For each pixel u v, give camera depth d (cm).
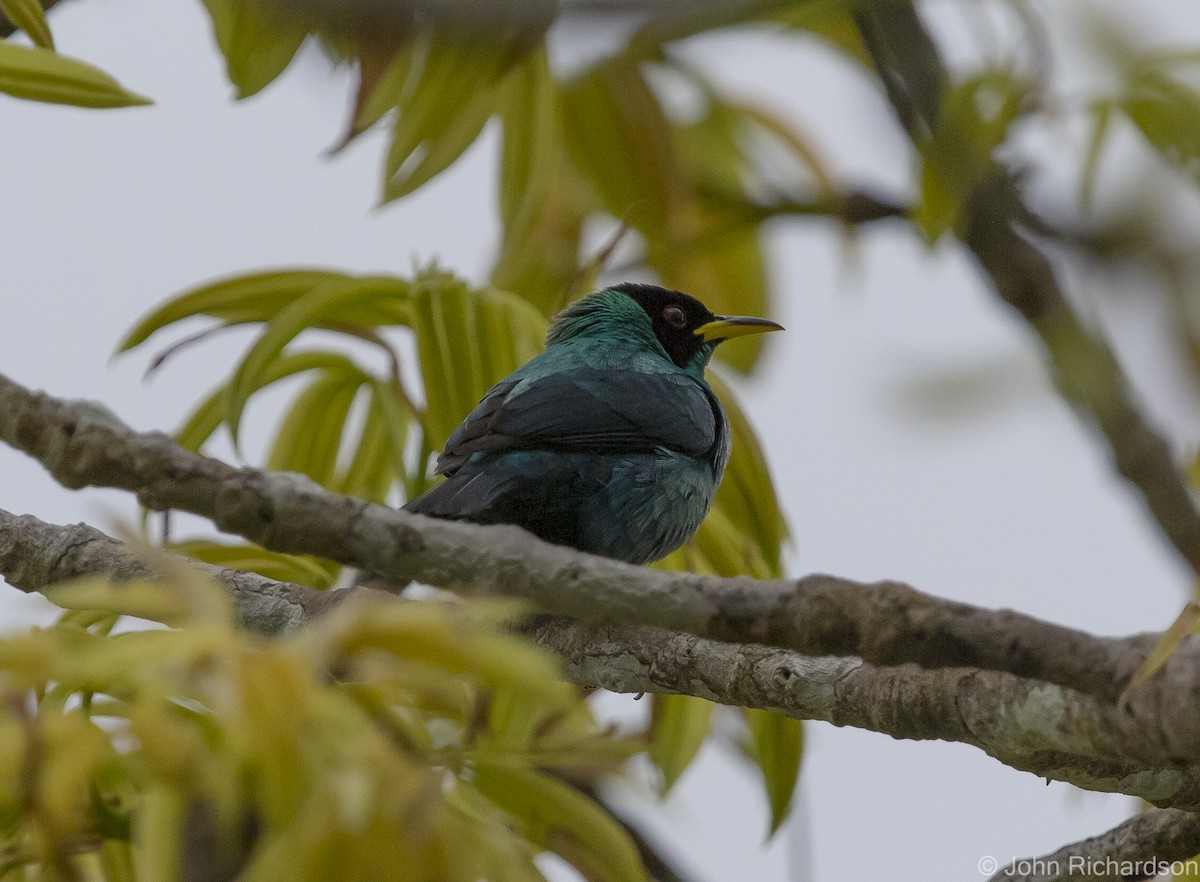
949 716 786
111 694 678
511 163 1387
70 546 936
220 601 548
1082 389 804
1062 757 807
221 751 548
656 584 732
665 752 1164
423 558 760
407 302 1270
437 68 1211
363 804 507
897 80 1306
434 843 534
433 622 522
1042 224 1013
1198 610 601
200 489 768
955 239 1104
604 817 989
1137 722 650
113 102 1084
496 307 1259
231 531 768
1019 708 741
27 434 784
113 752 552
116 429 773
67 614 961
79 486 779
